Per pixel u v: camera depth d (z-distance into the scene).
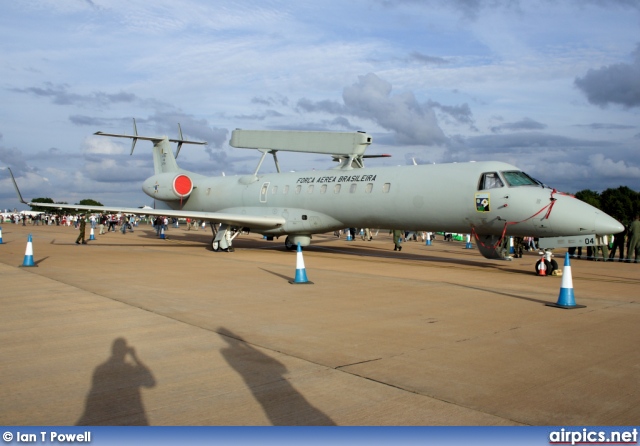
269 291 11.52
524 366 6.03
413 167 19.22
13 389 5.21
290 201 23.00
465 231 17.81
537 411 4.72
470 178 17.03
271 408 4.75
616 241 23.31
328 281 13.32
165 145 30.61
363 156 23.73
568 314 9.09
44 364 6.02
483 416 4.60
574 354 6.54
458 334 7.56
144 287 11.89
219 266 16.69
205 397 5.01
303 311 9.23
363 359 6.28
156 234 43.72
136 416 4.57
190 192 28.48
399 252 26.38
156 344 6.91
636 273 17.14
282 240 35.50
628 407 4.83
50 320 8.34
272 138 25.12
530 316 8.89
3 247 24.83
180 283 12.62
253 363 6.09
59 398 4.98
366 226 20.88
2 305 9.59
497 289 12.15
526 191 15.86
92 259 18.59
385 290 11.80
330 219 21.67
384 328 7.93
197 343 6.98
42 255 20.12
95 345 6.85
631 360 6.29
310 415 4.60
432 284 12.91
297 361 6.18
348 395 5.07
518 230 16.19
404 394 5.11
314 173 22.86
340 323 8.27
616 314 9.12
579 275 16.30
